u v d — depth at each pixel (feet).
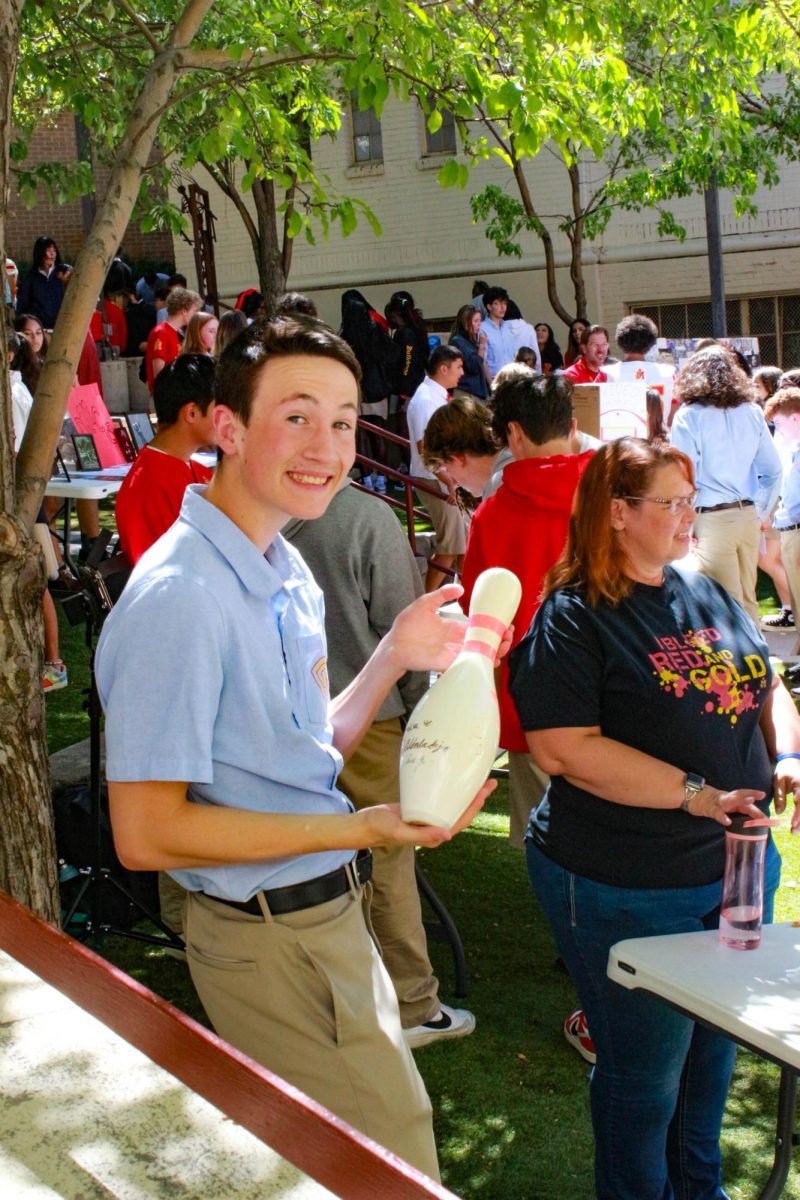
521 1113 11.13
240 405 6.17
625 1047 8.45
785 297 57.57
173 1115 3.91
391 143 61.41
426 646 7.22
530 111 15.84
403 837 5.91
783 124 45.93
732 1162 10.53
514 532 12.03
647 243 58.49
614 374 27.99
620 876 8.35
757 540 22.95
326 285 64.28
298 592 6.64
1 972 4.91
